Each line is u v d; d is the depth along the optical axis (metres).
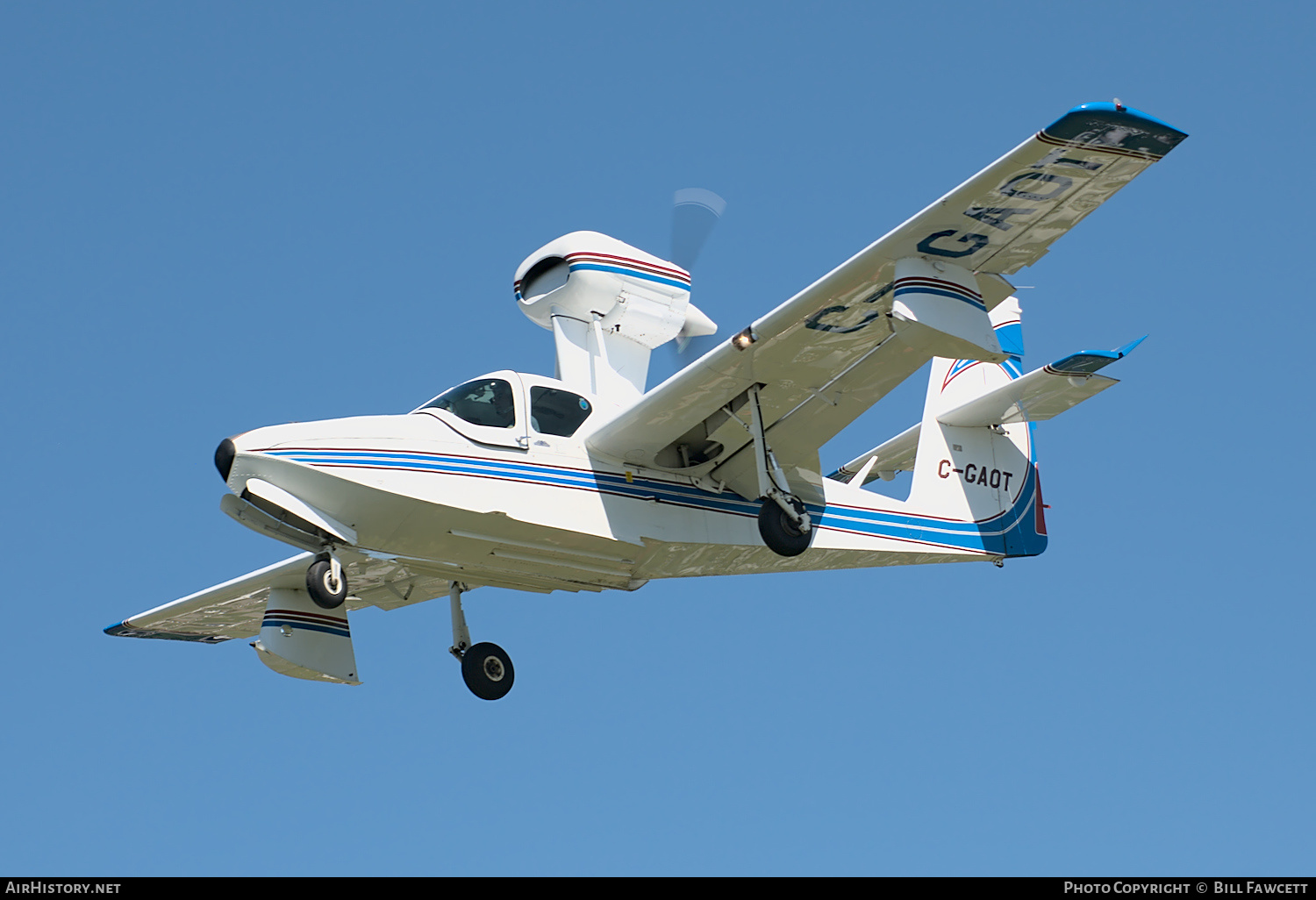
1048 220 16.77
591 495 19.78
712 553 20.98
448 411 19.20
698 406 19.52
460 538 19.17
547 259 21.86
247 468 17.75
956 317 17.25
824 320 18.08
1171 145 15.55
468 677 21.77
